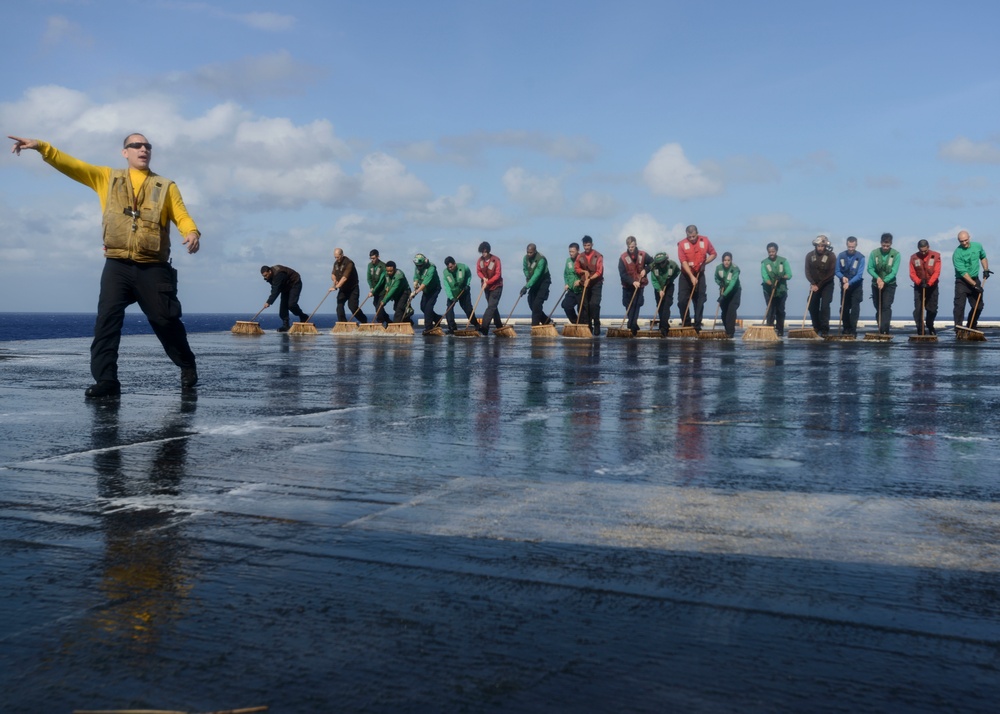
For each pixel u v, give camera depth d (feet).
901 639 5.80
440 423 15.53
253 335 61.16
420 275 60.29
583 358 33.42
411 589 6.75
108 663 5.42
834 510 9.20
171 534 8.28
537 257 58.70
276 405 18.16
